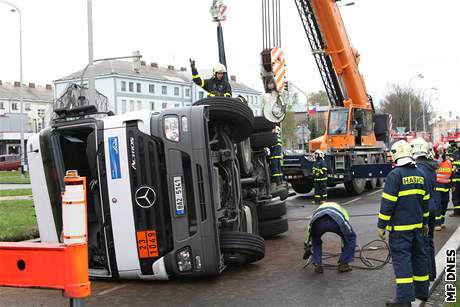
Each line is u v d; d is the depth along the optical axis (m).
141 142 7.26
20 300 6.84
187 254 7.24
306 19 16.89
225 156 8.28
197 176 7.23
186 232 7.23
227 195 8.47
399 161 6.05
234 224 8.51
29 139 8.05
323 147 19.36
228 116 8.19
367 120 20.64
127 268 7.39
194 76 9.71
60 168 7.70
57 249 4.61
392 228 6.02
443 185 11.02
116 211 7.33
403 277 5.94
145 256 7.29
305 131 30.20
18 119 76.38
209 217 7.23
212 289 7.09
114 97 75.12
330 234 10.97
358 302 6.35
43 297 6.98
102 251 7.54
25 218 13.20
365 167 18.17
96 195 7.52
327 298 6.54
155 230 7.23
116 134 7.33
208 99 8.16
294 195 20.17
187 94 86.81
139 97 78.69
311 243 8.04
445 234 10.73
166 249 7.30
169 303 6.54
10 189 25.58
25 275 4.75
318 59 18.05
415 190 5.97
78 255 4.57
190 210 7.25
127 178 7.27
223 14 11.34
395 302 6.00
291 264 8.45
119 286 7.40
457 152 13.31
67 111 7.76
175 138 7.25
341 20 17.59
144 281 7.61
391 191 5.95
